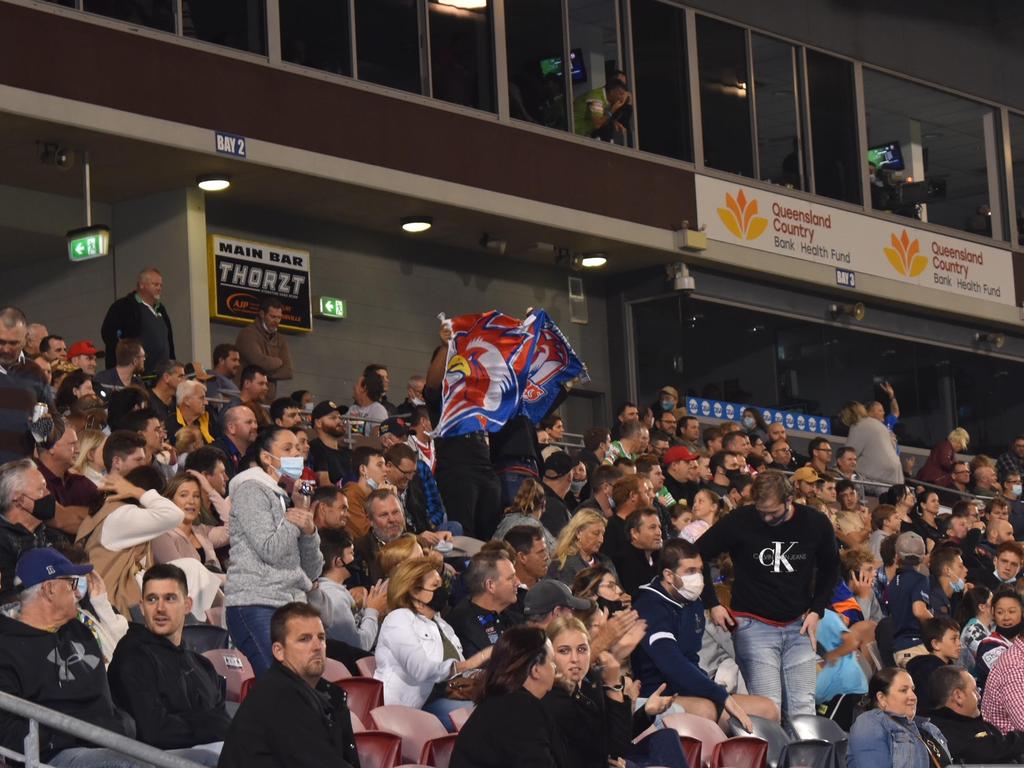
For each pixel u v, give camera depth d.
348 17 25.98
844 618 18.52
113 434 14.21
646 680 14.90
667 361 31.62
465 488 19.61
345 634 14.76
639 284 31.70
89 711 11.45
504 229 28.69
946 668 16.25
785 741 15.21
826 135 34.47
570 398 31.34
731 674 16.41
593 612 13.16
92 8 22.80
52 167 23.20
